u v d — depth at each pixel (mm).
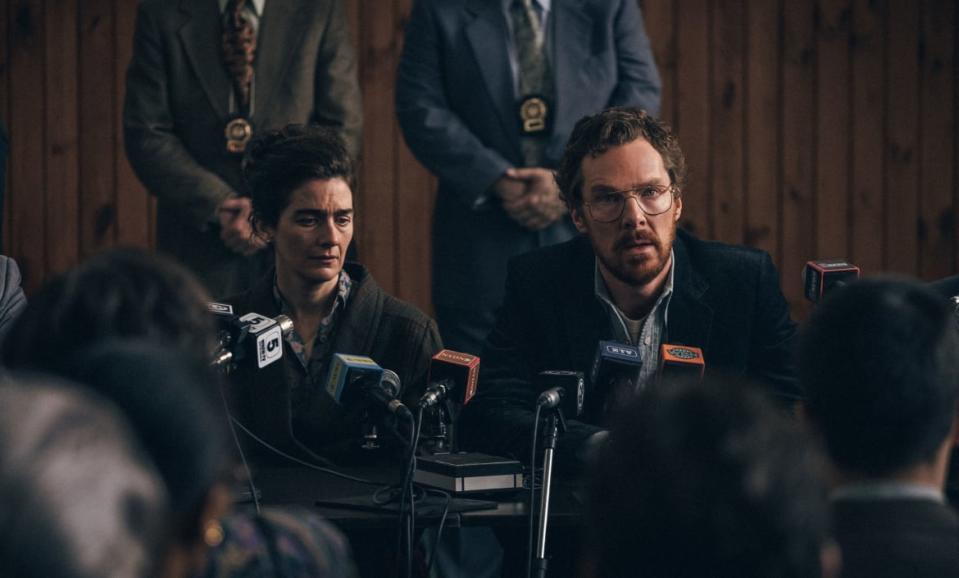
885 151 7895
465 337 5512
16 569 778
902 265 7926
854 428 1704
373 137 7699
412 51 5559
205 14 5504
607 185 3588
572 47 5488
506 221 5449
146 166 5406
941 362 1702
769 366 3826
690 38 7773
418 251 7738
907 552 1543
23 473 792
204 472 1123
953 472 3279
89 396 901
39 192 7625
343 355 3271
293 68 5496
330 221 3812
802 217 7879
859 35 7852
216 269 5383
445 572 3688
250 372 3727
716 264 3832
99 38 7625
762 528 1158
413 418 3139
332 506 3111
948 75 7887
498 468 3203
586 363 3793
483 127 5480
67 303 1649
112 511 812
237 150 5422
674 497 1171
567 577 3338
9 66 7590
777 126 7844
